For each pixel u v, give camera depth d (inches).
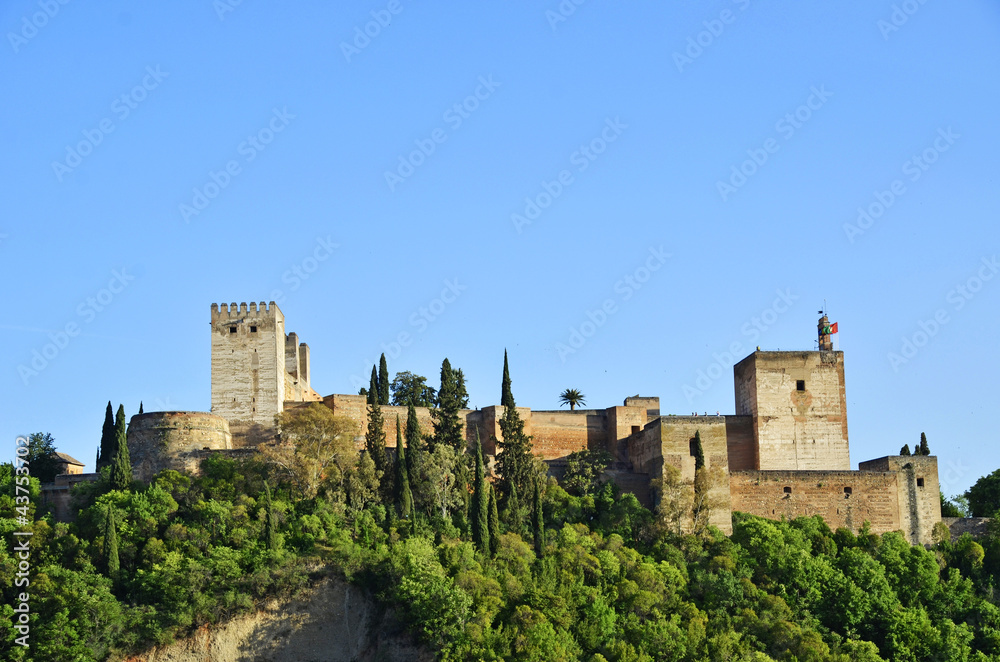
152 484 6136.8
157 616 5305.1
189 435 6476.4
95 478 6328.7
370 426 6658.5
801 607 5757.9
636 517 6309.1
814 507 6614.2
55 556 5585.6
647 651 5172.2
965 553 6378.0
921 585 6028.5
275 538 5659.5
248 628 5403.5
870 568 5964.6
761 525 6205.7
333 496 6082.7
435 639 5123.0
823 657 5290.4
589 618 5270.7
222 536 5728.3
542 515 6269.7
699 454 6417.3
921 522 6643.7
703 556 6053.2
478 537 5802.2
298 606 5472.4
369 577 5526.6
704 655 5152.6
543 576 5487.2
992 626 5856.3
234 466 6328.7
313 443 6309.1
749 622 5502.0
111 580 5452.8
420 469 6333.7
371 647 5364.2
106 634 5201.8
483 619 5128.0
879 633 5713.6
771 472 6643.7
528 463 6579.7
